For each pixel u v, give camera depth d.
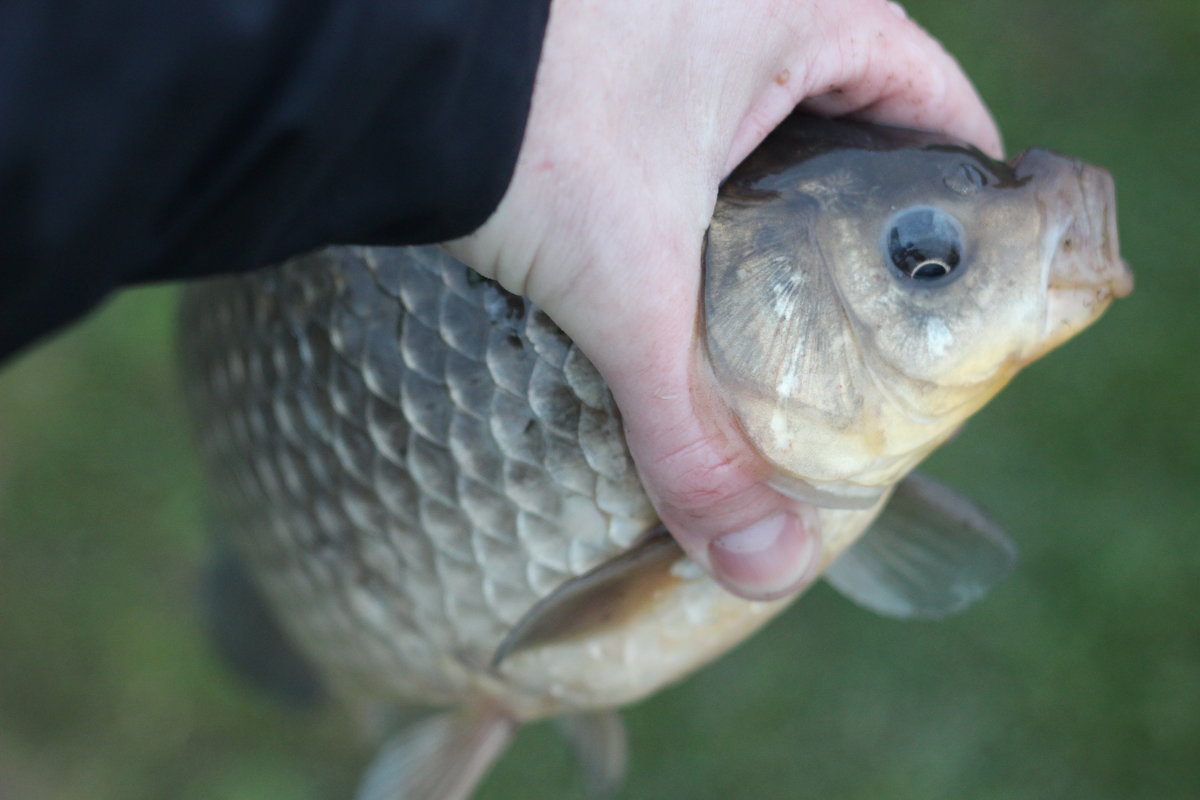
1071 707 0.59
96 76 0.27
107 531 0.67
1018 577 0.61
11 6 0.26
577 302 0.32
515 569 0.38
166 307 0.70
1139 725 0.57
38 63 0.26
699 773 0.60
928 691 0.60
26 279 0.27
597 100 0.31
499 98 0.30
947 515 0.40
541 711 0.42
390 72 0.29
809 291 0.34
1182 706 0.57
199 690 0.64
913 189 0.35
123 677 0.64
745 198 0.34
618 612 0.38
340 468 0.38
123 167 0.27
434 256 0.36
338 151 0.29
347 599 0.40
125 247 0.28
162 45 0.27
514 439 0.36
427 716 0.47
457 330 0.36
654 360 0.33
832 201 0.34
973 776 0.58
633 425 0.34
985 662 0.60
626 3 0.31
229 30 0.27
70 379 0.69
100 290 0.28
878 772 0.59
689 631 0.40
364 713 0.50
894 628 0.62
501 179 0.30
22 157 0.26
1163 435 0.63
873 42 0.34
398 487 0.37
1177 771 0.56
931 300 0.34
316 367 0.37
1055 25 0.72
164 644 0.64
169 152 0.28
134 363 0.69
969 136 0.37
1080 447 0.63
